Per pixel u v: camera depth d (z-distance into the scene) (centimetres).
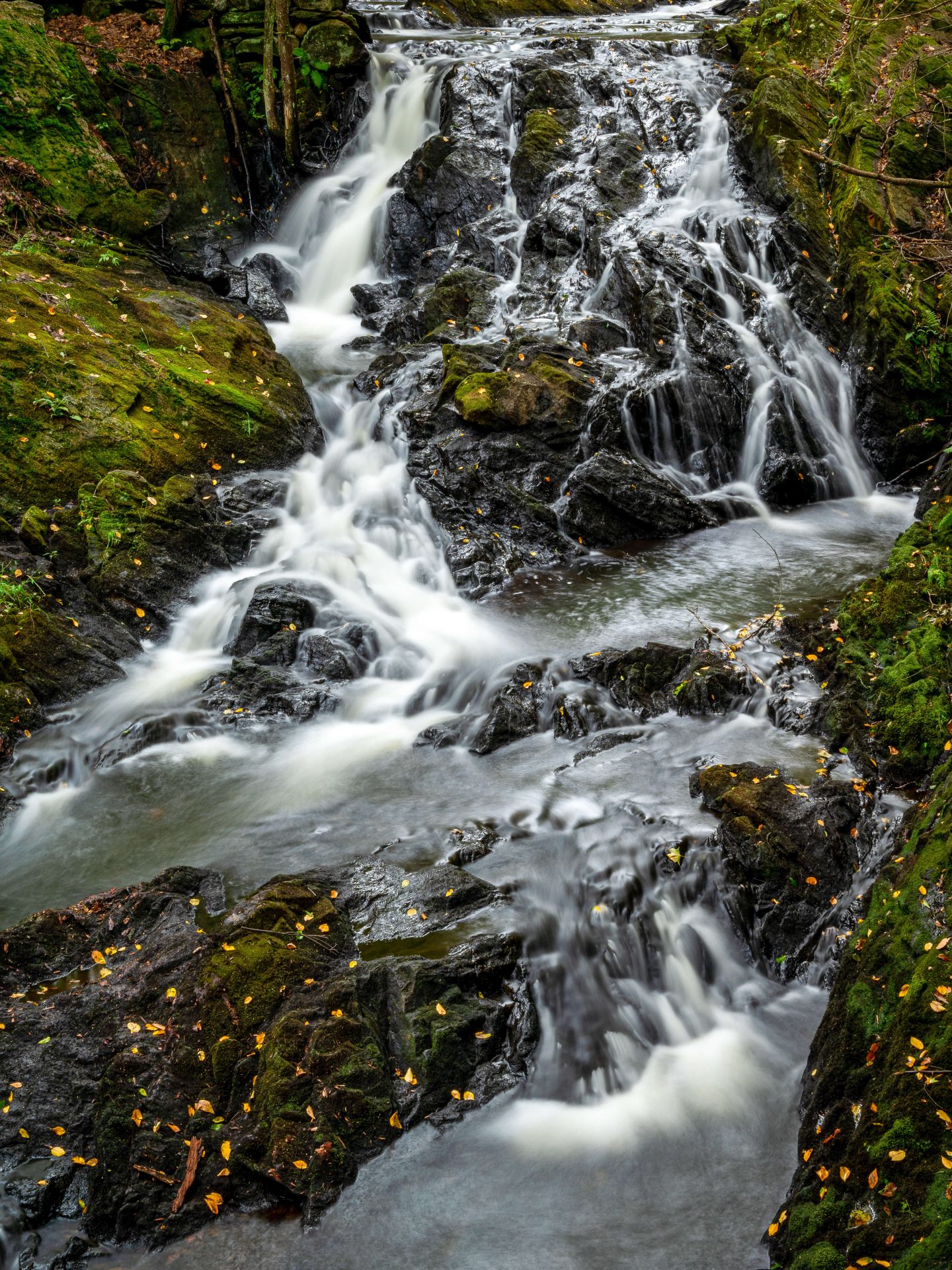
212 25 1451
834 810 536
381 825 591
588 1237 388
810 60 1327
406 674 753
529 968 486
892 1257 317
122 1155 405
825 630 718
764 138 1213
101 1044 450
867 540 925
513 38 1642
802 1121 411
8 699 689
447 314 1173
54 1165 409
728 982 500
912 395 1024
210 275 1263
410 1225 394
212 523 880
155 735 685
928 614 660
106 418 891
